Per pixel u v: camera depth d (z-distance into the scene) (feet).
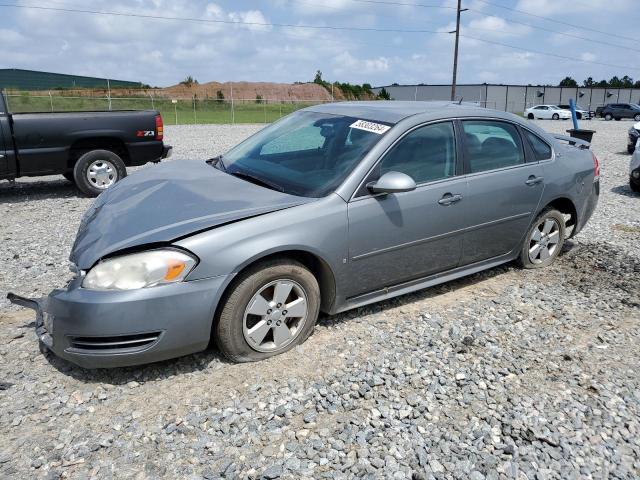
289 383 10.49
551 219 16.84
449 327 13.10
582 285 15.98
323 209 11.49
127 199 12.21
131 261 9.86
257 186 12.58
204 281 10.10
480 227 14.48
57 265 17.07
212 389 10.26
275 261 10.94
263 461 8.52
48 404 9.73
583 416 9.89
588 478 8.46
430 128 13.55
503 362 11.62
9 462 8.34
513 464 8.64
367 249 12.21
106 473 8.20
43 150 26.32
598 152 53.36
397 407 9.94
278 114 133.59
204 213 10.91
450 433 9.31
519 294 15.20
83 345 9.89
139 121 28.78
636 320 13.85
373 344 12.09
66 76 199.72
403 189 11.56
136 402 9.85
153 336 10.00
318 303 11.84
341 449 8.82
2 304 13.91
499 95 199.93
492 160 14.79
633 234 21.88
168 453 8.64
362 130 13.29
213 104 139.64
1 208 25.09
